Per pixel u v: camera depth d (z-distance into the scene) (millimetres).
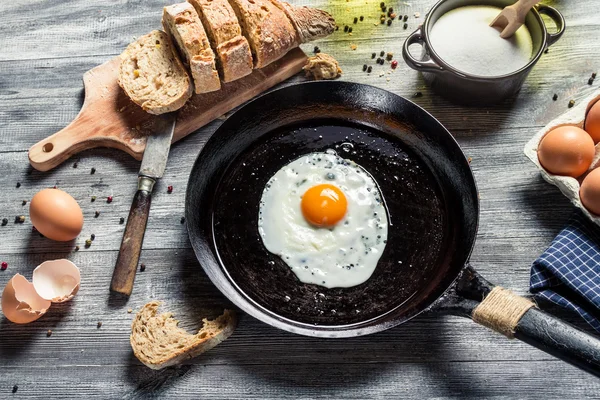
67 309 928
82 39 1056
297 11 988
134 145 971
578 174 905
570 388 885
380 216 925
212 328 893
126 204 975
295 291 900
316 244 913
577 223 912
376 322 881
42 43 1056
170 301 927
